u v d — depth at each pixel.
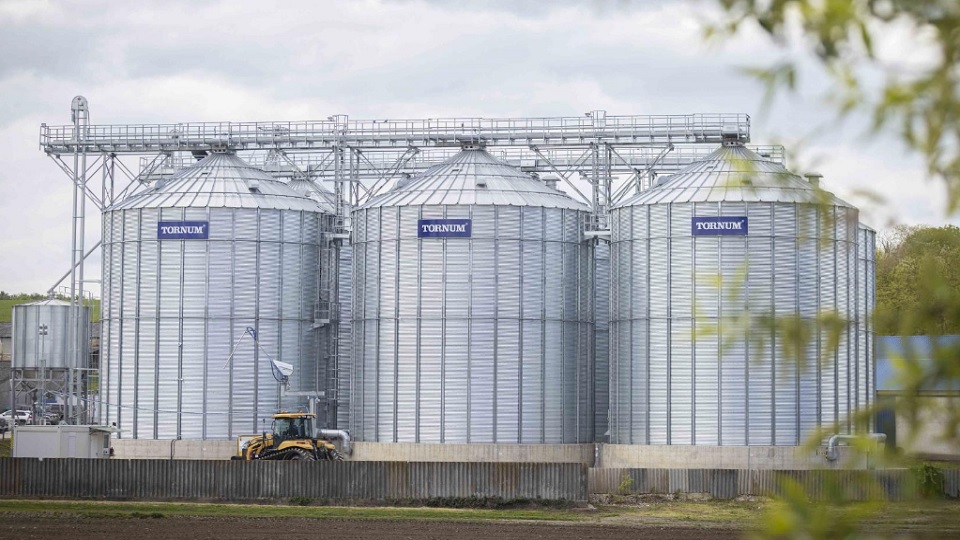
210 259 123.62
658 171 134.75
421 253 117.25
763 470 87.62
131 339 124.50
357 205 130.88
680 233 112.00
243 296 123.75
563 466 84.44
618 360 116.50
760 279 109.31
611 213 118.75
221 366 122.69
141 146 131.75
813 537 9.21
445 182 120.00
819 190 10.52
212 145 130.62
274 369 118.81
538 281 117.50
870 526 53.97
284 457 96.50
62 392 129.25
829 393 109.44
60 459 87.38
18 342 129.38
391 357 117.75
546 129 123.62
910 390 8.95
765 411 109.00
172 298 123.44
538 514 80.00
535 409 116.31
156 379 123.12
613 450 114.94
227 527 71.81
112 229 127.31
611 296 118.12
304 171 143.38
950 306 9.11
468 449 115.06
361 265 121.38
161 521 74.69
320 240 128.12
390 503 85.12
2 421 161.38
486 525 74.00
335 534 69.00
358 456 118.75
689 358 110.94
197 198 124.81
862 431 9.73
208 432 122.19
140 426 123.19
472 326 115.94
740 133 118.31
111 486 86.88
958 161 8.01
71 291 131.00
